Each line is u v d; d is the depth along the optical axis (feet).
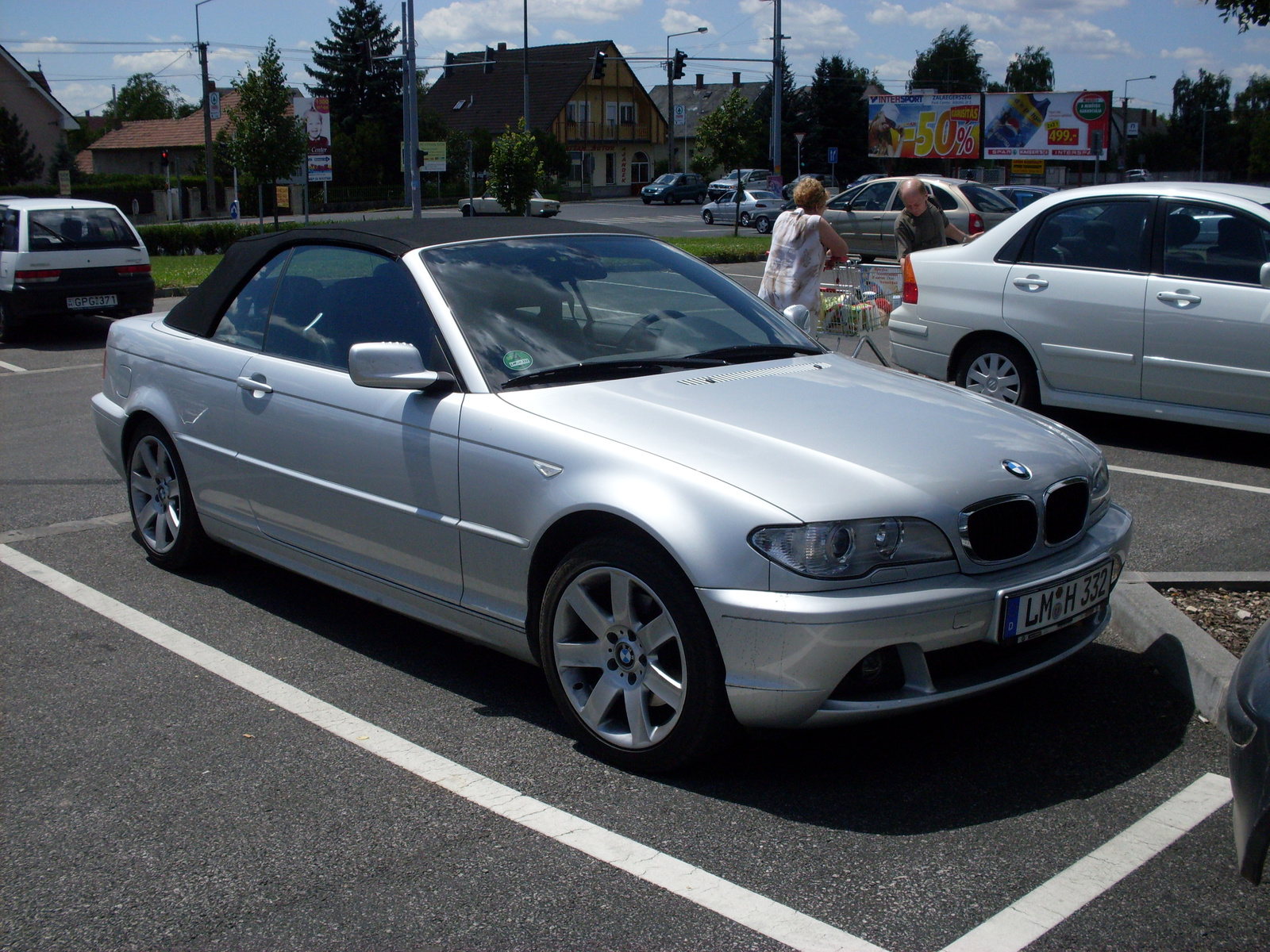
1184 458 24.38
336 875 9.57
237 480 15.52
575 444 11.40
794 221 25.50
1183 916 8.98
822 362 14.15
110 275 46.80
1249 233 22.99
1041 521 11.27
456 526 12.42
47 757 11.73
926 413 12.33
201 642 14.90
